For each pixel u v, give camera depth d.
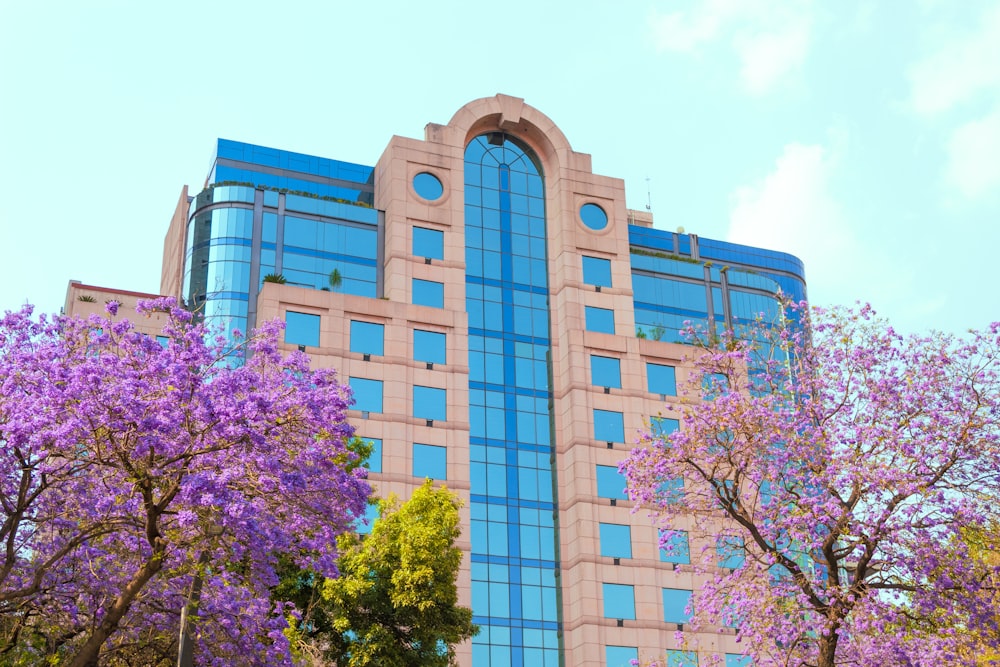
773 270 93.56
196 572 29.05
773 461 33.88
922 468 31.59
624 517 72.62
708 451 34.84
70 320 31.61
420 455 70.12
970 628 31.39
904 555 31.36
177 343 31.59
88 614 31.45
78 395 28.36
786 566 32.81
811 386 34.59
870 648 30.89
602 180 82.94
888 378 33.22
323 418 31.50
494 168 81.69
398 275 74.69
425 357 72.88
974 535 31.91
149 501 28.81
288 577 42.50
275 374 32.62
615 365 77.19
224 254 73.88
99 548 31.59
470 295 77.19
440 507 46.16
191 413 29.70
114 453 28.98
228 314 72.00
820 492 33.09
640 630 69.62
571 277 79.00
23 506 28.89
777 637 32.31
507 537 71.44
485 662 67.44
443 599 43.62
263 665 31.91
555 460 74.88
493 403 74.88
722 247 92.81
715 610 33.66
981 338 33.16
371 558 44.38
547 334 78.38
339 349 70.31
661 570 71.56
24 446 28.36
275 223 75.69
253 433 29.41
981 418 31.98
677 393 78.12
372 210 78.00
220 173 80.19
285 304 70.56
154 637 32.19
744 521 34.00
